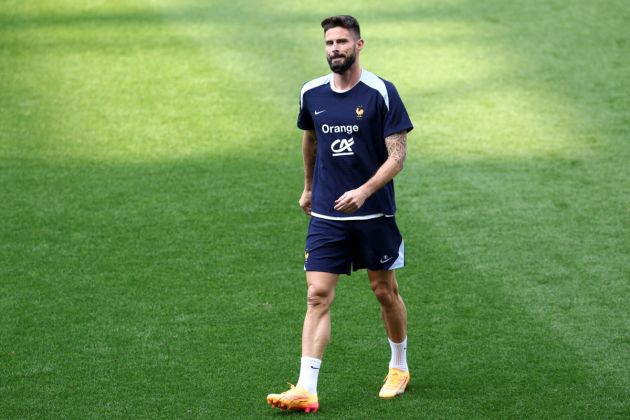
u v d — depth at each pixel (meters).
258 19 49.34
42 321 22.78
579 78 41.31
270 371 20.27
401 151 18.14
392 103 18.17
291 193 31.19
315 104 18.61
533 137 35.75
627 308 23.31
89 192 31.39
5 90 40.72
